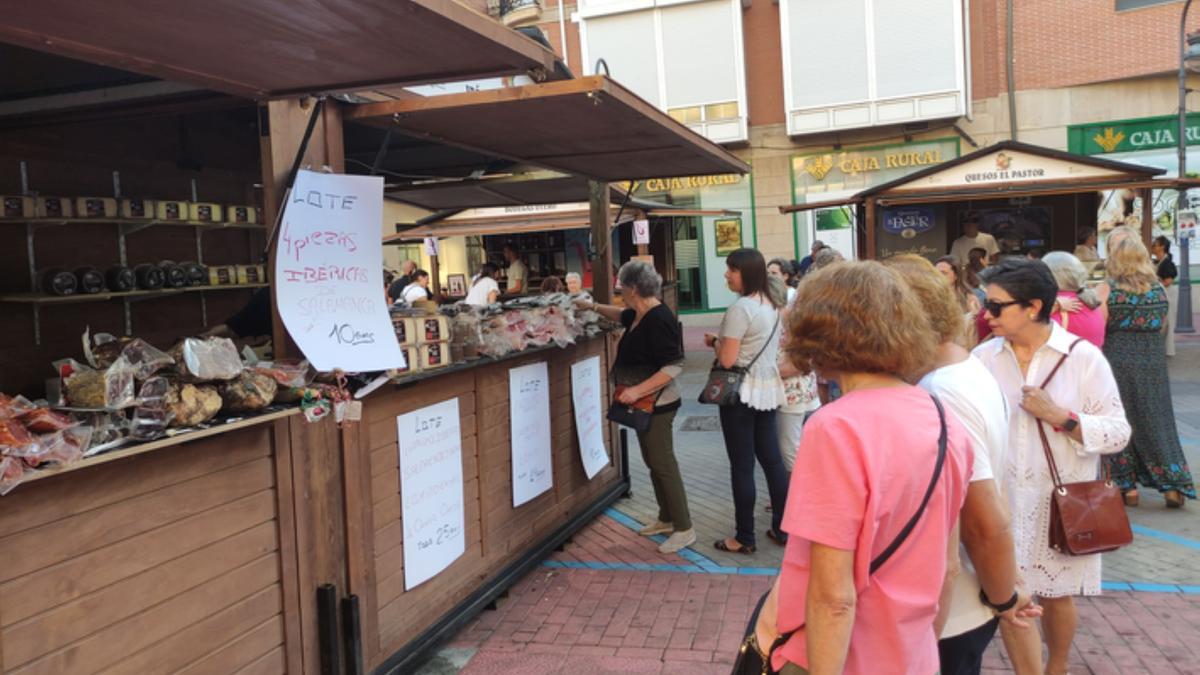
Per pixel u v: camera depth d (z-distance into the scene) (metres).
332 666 3.16
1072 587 3.04
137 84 3.90
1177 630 3.79
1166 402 5.52
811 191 19.03
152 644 2.47
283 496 2.97
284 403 2.86
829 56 18.22
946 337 2.26
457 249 19.89
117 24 2.31
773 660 1.73
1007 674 3.50
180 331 5.42
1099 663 3.53
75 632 2.25
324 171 3.34
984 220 11.46
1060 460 3.02
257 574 2.86
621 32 19.23
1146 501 5.74
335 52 2.60
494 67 2.83
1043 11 17.44
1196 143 16.91
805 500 1.61
